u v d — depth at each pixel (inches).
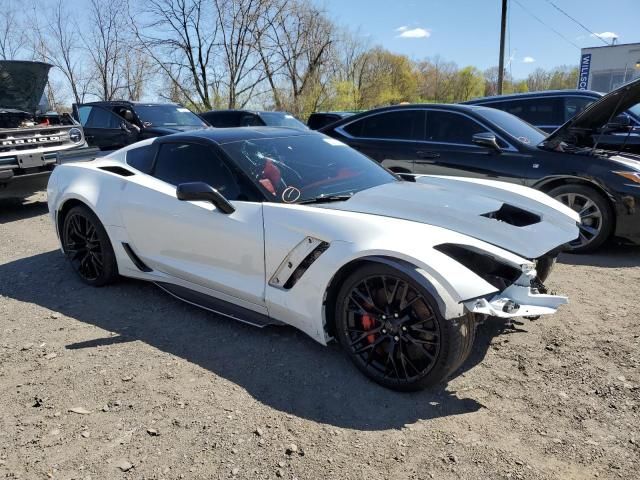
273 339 129.6
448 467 85.0
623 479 81.9
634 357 118.7
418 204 121.4
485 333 131.0
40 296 162.2
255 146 144.3
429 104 247.6
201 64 1153.4
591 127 213.2
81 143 320.2
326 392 107.0
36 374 115.4
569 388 107.1
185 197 122.0
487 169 222.7
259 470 84.8
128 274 160.4
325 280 111.0
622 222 192.5
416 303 101.5
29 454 89.6
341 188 137.5
